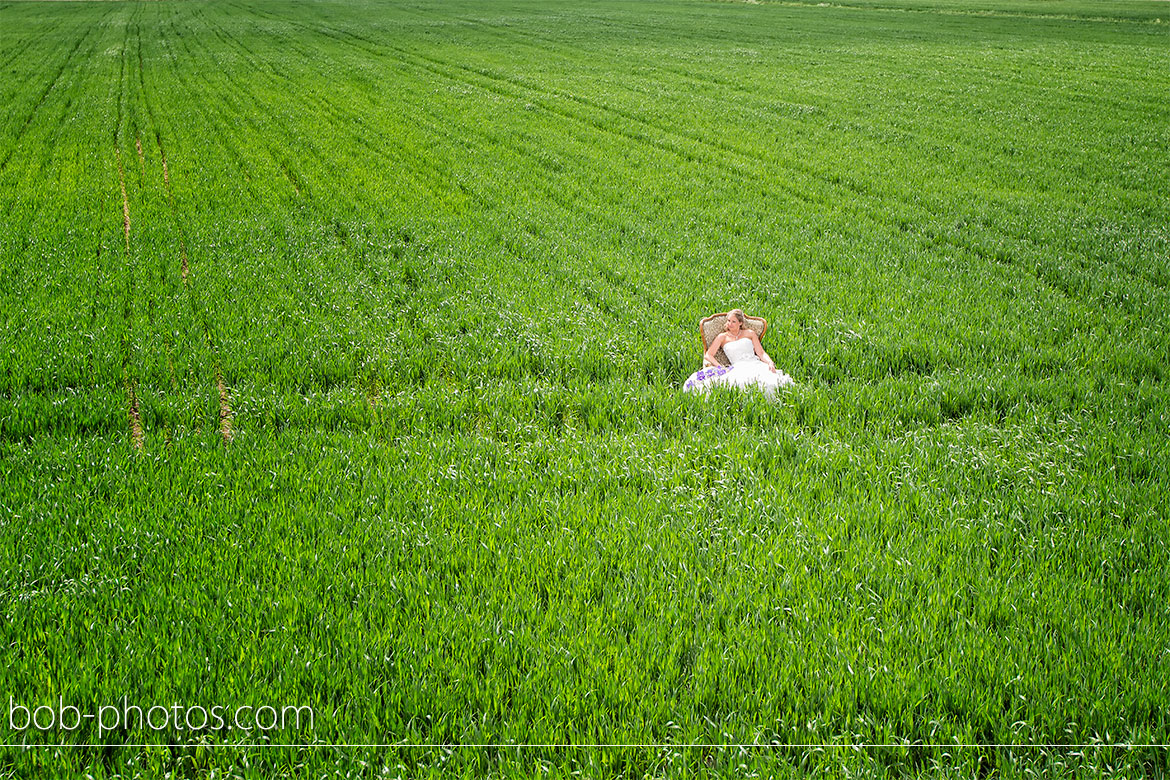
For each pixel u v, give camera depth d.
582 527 7.68
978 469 8.68
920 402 10.30
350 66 44.88
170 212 19.58
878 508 7.92
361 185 22.77
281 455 8.90
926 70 41.47
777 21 67.38
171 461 8.75
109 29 64.81
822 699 5.68
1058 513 7.80
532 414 10.25
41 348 11.55
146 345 11.87
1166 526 7.57
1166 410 9.96
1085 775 5.07
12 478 8.37
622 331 12.76
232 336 12.35
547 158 25.70
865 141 27.66
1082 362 11.64
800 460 8.96
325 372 11.27
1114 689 5.63
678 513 7.91
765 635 6.26
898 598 6.65
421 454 9.02
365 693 5.71
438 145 27.47
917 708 5.64
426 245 17.34
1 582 6.70
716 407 10.19
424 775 5.16
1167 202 20.36
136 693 5.69
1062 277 15.25
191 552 7.20
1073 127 28.91
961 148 26.33
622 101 34.62
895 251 17.08
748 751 5.27
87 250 16.50
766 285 14.84
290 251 16.91
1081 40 54.44
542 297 14.21
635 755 5.31
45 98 36.28
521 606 6.59
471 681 5.83
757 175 23.67
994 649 6.12
